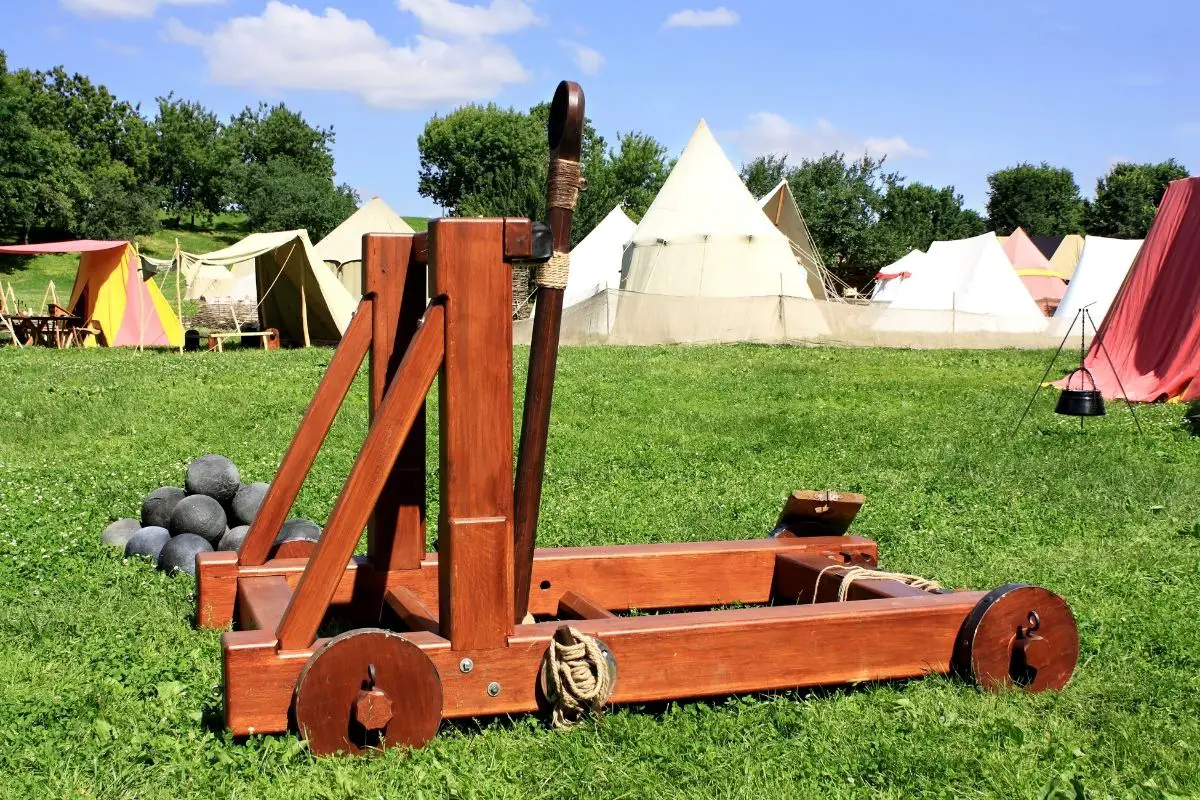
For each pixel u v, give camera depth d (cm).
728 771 335
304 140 10562
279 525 470
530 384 374
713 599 489
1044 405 1410
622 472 897
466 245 340
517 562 388
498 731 358
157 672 410
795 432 1141
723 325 2688
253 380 1502
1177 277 1595
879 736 359
